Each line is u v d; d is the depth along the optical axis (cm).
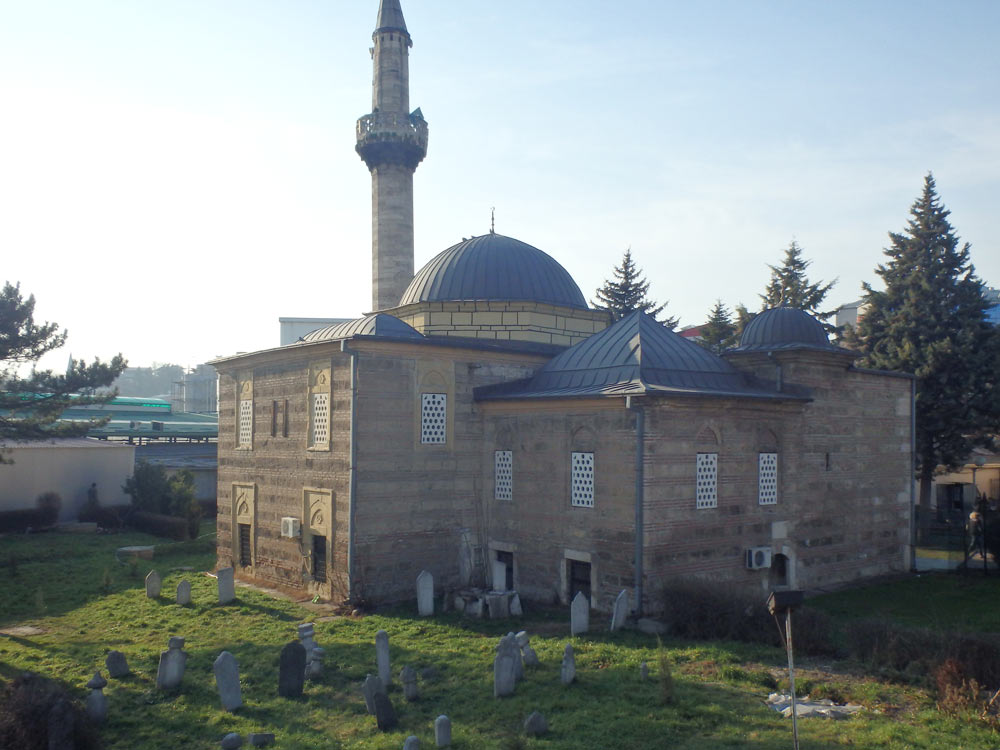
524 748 1167
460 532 2491
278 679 1630
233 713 1454
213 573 2961
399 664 1688
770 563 2289
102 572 3039
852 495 2673
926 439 3728
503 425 2488
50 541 3878
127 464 4800
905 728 1196
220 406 3078
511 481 2450
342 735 1314
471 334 2988
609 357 2386
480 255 3114
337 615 2212
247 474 2864
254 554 2800
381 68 4381
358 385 2306
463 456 2514
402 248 4316
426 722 1346
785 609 1114
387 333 2438
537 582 2334
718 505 2206
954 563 2875
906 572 2850
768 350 2512
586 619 1900
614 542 2091
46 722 1289
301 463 2547
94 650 1919
